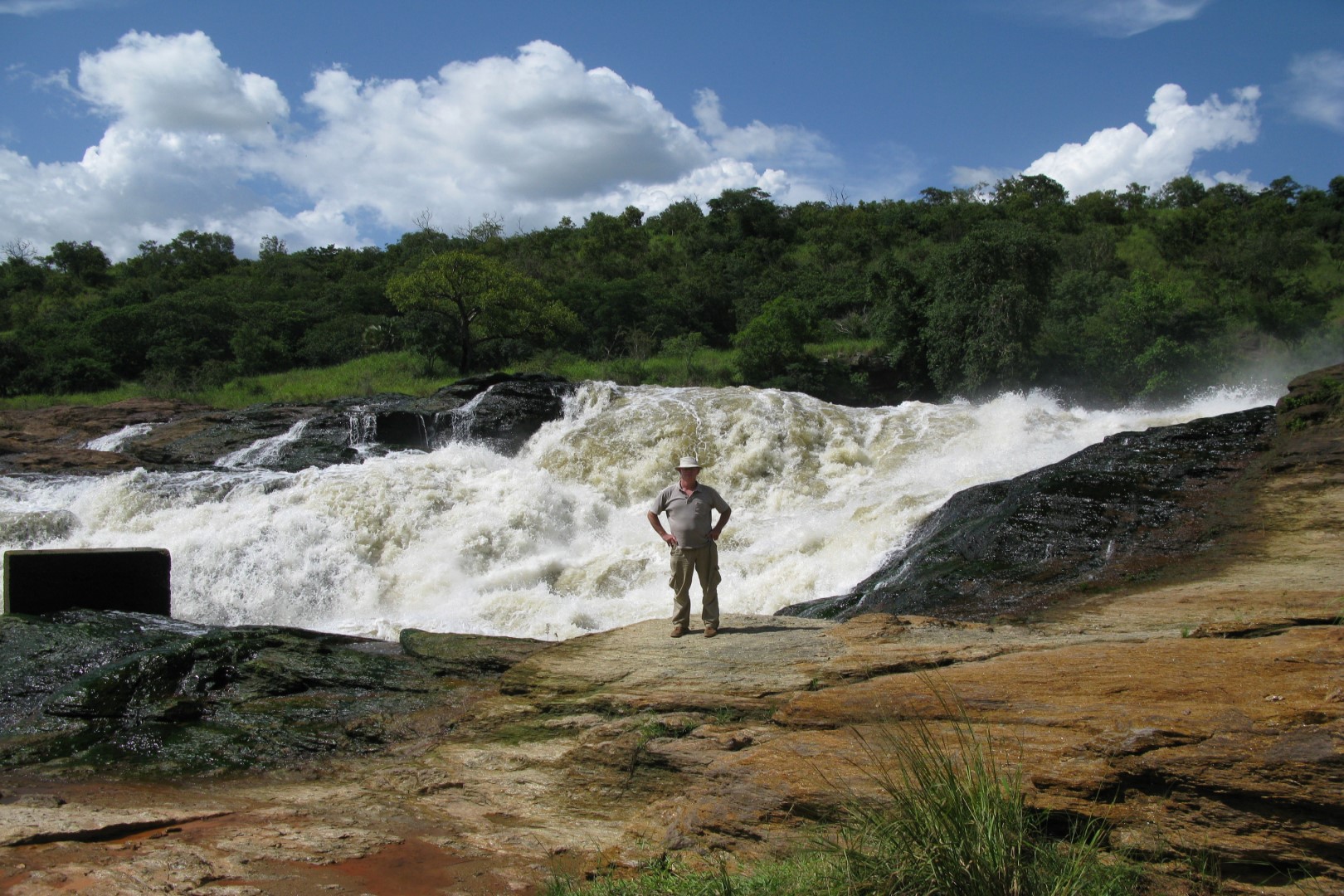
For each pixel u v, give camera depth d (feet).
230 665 30.45
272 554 52.11
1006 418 64.69
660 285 180.55
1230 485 40.63
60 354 137.08
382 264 219.82
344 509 56.24
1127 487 40.96
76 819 18.62
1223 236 184.03
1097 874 12.35
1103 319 120.16
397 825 18.71
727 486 63.62
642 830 17.02
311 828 18.43
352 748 24.50
